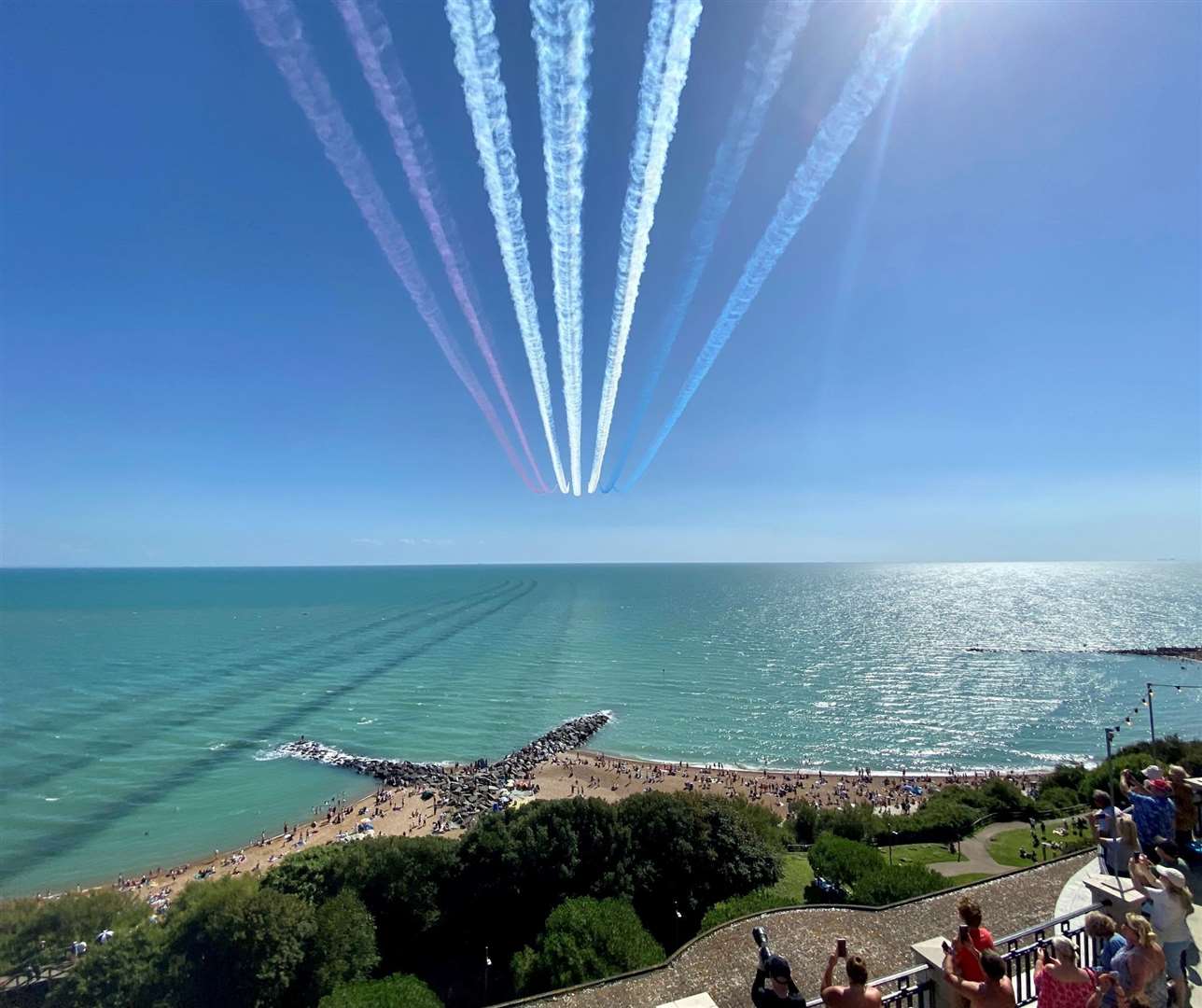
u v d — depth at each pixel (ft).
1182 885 33.83
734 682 404.36
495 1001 100.07
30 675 440.04
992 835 159.43
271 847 191.93
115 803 227.40
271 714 338.75
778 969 26.55
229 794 234.38
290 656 504.84
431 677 426.51
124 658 501.15
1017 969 40.16
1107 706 346.95
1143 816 47.62
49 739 297.12
